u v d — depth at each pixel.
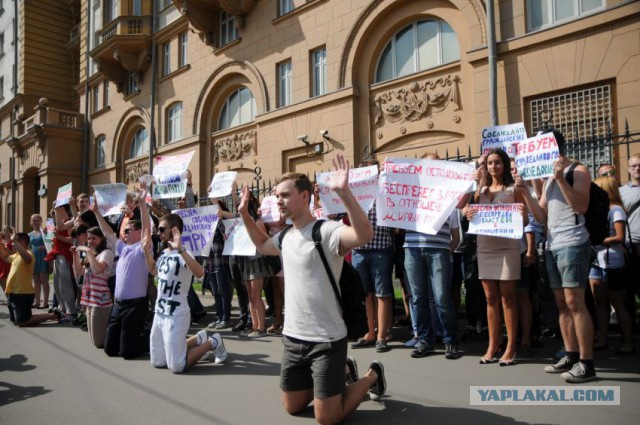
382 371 3.58
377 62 13.00
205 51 17.69
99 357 5.36
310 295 3.05
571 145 7.52
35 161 24.97
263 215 6.51
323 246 3.03
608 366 4.38
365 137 12.89
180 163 6.79
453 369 4.50
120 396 3.93
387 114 12.49
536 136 4.29
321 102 13.54
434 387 3.97
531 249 5.03
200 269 4.67
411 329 6.44
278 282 6.72
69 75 28.61
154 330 4.82
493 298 4.68
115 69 21.88
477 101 10.53
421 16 11.94
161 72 19.91
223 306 7.19
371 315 5.67
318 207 6.29
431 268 5.01
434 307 5.61
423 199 4.90
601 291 5.01
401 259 6.32
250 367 4.81
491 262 4.59
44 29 27.73
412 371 4.47
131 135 22.14
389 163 5.07
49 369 4.84
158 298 4.82
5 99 29.48
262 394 3.93
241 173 16.47
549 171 4.16
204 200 14.12
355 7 12.90
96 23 24.12
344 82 13.15
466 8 10.77
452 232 5.42
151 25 20.22
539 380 4.04
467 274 5.79
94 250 6.10
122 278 5.33
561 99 9.52
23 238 7.65
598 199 3.96
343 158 2.84
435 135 11.59
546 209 4.28
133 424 3.32
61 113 24.16
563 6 9.70
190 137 18.06
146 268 5.42
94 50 21.42
